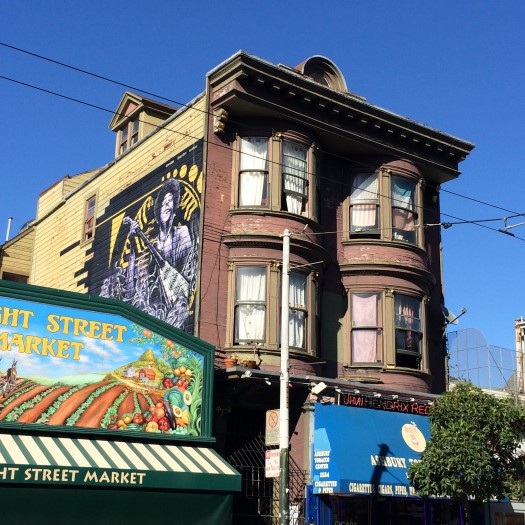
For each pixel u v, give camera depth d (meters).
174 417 18.12
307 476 20.55
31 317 16.69
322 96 23.88
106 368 17.44
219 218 22.66
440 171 27.14
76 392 16.88
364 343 24.16
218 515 16.58
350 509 21.05
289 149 23.69
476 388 20.14
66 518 14.73
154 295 23.95
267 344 21.80
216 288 22.08
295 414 21.56
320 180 25.00
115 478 15.36
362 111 24.78
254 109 23.11
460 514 23.08
